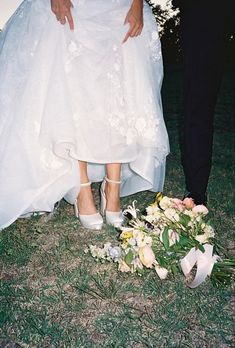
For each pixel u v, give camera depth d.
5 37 2.43
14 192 2.24
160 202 1.93
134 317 1.60
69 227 2.37
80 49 2.18
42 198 2.30
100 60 2.21
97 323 1.57
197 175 2.41
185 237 1.80
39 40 2.24
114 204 2.41
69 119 2.14
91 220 2.34
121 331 1.52
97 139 2.23
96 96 2.21
